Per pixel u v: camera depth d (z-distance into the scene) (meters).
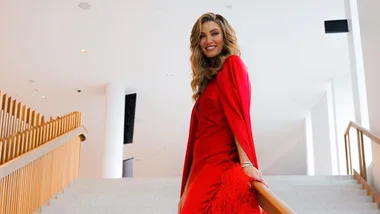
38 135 4.80
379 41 4.63
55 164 5.23
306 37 7.83
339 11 6.94
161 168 16.73
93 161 14.59
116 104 9.60
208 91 1.54
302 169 16.33
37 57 8.53
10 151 4.12
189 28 7.50
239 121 1.41
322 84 10.15
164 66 9.02
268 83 10.07
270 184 5.32
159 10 6.98
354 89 5.82
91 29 7.54
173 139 13.91
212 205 1.35
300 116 12.45
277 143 14.73
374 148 4.97
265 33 7.73
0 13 6.99
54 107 11.23
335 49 8.27
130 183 5.67
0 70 9.08
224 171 1.39
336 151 9.48
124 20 7.26
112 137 9.41
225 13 7.09
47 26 7.41
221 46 1.61
